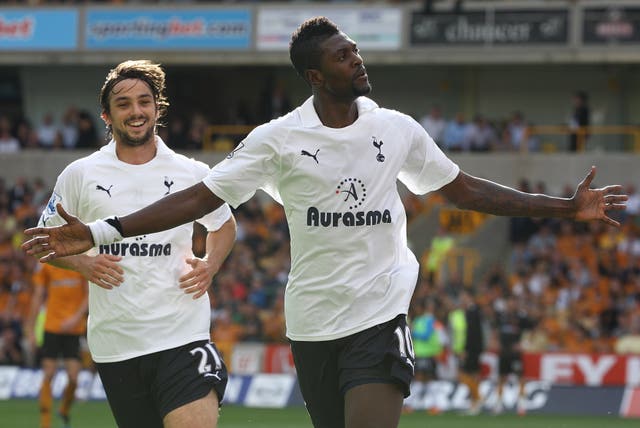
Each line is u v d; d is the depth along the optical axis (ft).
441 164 22.18
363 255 21.81
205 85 121.70
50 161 112.27
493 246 97.45
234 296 83.61
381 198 21.76
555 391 70.08
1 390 77.71
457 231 99.04
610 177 102.17
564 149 111.24
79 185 24.63
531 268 87.20
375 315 21.80
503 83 114.01
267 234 95.14
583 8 103.19
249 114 114.01
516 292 81.35
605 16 102.83
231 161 21.76
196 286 24.06
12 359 81.05
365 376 21.48
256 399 74.02
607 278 85.25
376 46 107.14
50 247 20.66
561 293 82.23
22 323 83.25
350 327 21.83
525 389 70.38
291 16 109.29
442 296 77.56
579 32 103.30
